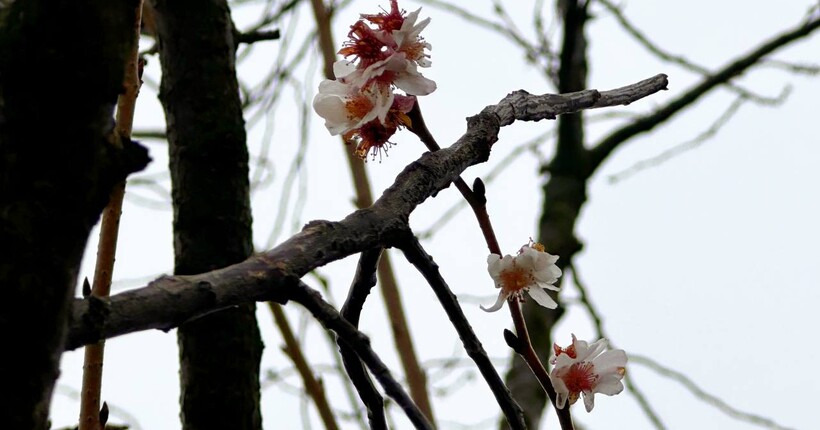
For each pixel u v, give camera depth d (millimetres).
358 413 3055
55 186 1826
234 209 2146
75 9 1823
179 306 1858
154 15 2162
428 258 1947
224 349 2123
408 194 1943
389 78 2000
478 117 1999
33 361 1825
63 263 1828
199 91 2154
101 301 1847
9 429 1822
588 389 2033
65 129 1826
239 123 2160
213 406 2119
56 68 1823
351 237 1914
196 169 2146
